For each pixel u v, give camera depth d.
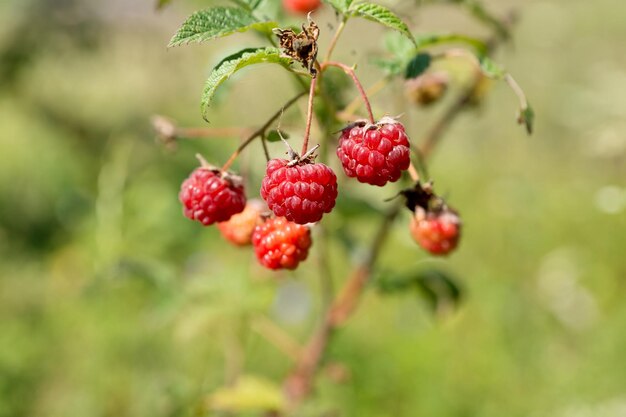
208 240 0.59
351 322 0.53
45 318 0.53
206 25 0.29
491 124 0.83
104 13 0.76
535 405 0.49
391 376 0.49
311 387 0.37
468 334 0.53
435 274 0.37
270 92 0.69
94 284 0.49
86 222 0.60
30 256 0.62
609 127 0.62
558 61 0.85
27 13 0.74
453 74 0.39
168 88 0.81
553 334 0.55
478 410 0.48
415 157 0.38
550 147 0.81
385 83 0.34
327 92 0.32
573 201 0.69
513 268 0.63
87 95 0.80
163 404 0.44
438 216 0.32
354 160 0.28
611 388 0.49
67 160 0.75
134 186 0.58
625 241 0.64
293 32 0.28
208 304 0.39
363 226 0.61
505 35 0.39
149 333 0.49
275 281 0.42
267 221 0.31
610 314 0.57
